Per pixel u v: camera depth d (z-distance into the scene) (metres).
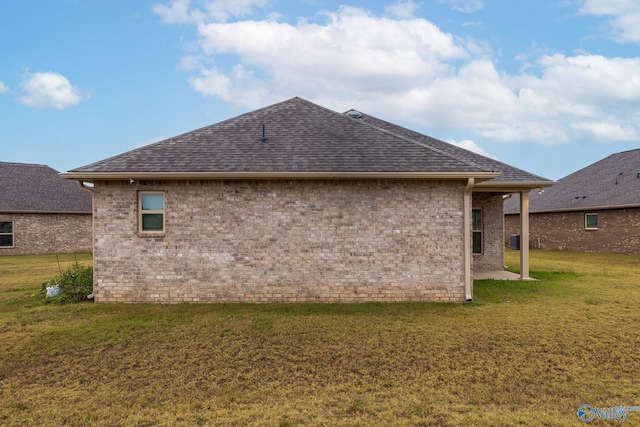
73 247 23.92
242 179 8.97
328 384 4.96
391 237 9.05
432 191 9.08
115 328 7.10
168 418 4.15
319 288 9.05
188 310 8.33
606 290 10.53
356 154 9.48
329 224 9.02
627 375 5.20
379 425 4.00
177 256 9.02
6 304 9.07
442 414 4.22
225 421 4.09
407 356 5.80
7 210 21.81
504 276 12.88
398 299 9.07
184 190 9.02
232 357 5.80
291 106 12.37
